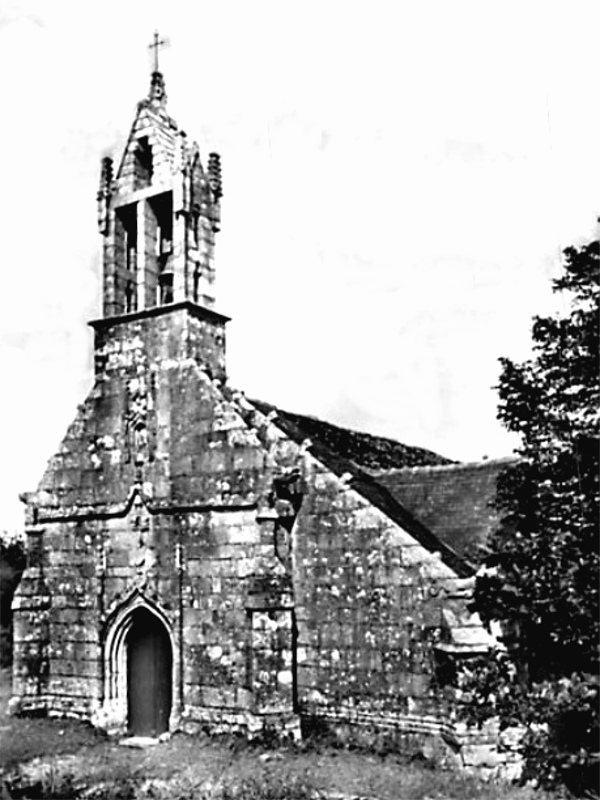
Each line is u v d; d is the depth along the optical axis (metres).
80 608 25.22
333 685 21.45
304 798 17.89
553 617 14.89
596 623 14.41
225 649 22.56
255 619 21.64
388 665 20.78
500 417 16.44
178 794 18.41
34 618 25.59
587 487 15.35
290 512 22.42
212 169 26.27
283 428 24.98
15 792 18.91
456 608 19.81
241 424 23.20
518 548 15.51
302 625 22.08
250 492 22.69
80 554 25.44
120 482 24.97
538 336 16.06
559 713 14.88
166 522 24.00
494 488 24.72
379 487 26.33
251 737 21.34
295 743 20.98
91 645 24.88
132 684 24.53
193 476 23.67
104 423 25.55
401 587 20.81
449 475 26.17
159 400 24.64
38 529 26.19
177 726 22.91
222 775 19.39
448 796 17.62
